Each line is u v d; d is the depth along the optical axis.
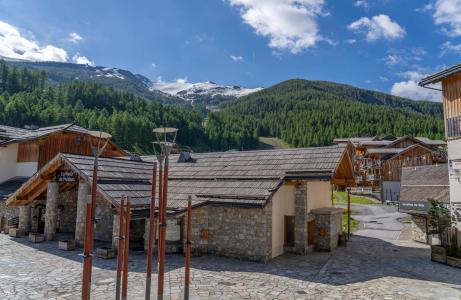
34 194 20.28
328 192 20.67
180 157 22.23
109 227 19.11
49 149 24.59
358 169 67.81
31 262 14.11
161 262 7.13
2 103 89.75
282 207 16.91
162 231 7.20
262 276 12.61
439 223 16.20
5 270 12.88
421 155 52.09
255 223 14.96
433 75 17.45
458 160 16.50
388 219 32.91
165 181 7.29
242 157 20.25
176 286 11.23
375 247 19.25
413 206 20.03
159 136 7.75
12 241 18.55
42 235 18.53
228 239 15.54
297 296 10.49
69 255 15.39
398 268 14.24
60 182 19.16
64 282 11.45
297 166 17.06
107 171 17.36
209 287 11.20
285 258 15.68
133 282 11.55
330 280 12.27
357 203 47.12
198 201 15.64
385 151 57.84
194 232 15.79
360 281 12.20
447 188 19.39
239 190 15.88
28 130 29.08
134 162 20.27
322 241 17.92
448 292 11.02
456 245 15.31
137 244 17.64
